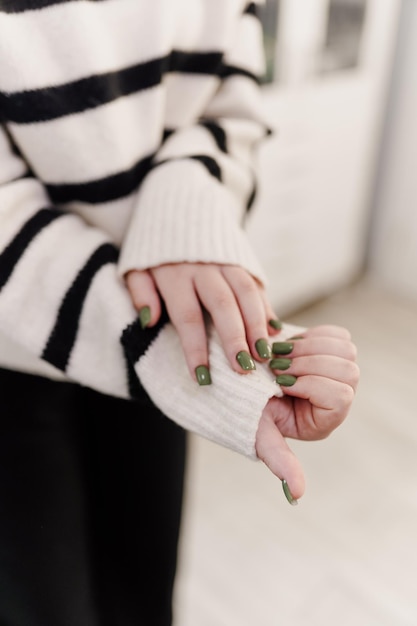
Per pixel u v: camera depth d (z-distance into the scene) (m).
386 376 2.09
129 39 0.66
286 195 2.11
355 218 2.52
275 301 2.32
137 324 0.62
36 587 0.64
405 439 1.80
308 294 2.46
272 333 0.63
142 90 0.69
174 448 0.79
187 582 1.33
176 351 0.62
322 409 0.57
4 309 0.62
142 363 0.61
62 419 0.71
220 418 0.58
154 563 0.79
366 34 2.11
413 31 2.25
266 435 0.57
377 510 1.55
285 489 0.55
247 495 1.58
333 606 1.30
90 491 0.75
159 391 0.61
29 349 0.64
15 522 0.65
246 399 0.57
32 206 0.65
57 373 0.69
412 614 1.29
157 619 0.79
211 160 0.71
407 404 1.96
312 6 1.86
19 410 0.68
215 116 0.80
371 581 1.36
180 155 0.71
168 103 0.75
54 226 0.64
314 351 0.59
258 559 1.40
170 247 0.63
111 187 0.69
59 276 0.63
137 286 0.63
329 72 2.05
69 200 0.70
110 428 0.77
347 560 1.41
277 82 1.88
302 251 2.31
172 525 0.81
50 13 0.61
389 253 2.62
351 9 2.00
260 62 0.82
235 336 0.59
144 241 0.64
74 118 0.65
